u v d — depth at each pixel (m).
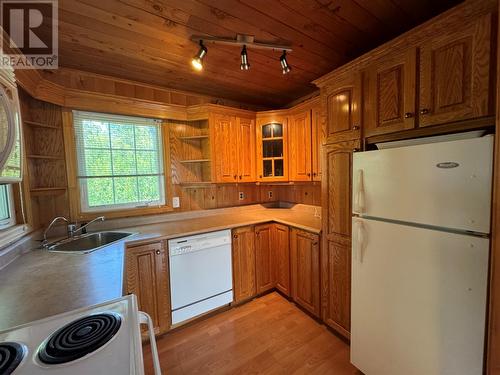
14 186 1.56
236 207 2.93
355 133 1.56
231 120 2.56
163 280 1.94
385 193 1.29
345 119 1.63
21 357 0.62
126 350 0.64
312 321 2.11
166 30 1.45
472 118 1.04
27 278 1.11
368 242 1.41
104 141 2.15
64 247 1.76
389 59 1.35
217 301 2.22
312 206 2.79
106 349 0.65
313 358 1.69
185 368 1.63
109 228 2.15
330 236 1.84
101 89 2.08
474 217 0.96
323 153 1.84
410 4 1.28
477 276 0.97
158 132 2.44
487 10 0.97
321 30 1.49
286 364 1.65
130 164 2.29
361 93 1.51
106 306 0.87
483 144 0.92
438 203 1.07
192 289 2.08
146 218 2.36
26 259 1.38
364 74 1.50
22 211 1.58
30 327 0.74
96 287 1.02
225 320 2.16
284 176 2.62
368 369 1.45
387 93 1.37
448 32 1.10
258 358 1.70
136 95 2.26
